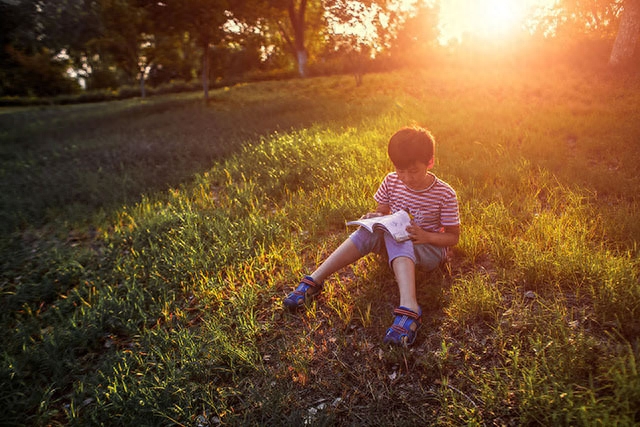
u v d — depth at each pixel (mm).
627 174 4109
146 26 16375
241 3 14891
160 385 2301
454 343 2334
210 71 42500
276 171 5434
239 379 2340
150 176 6316
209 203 4996
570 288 2574
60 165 7938
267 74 28047
